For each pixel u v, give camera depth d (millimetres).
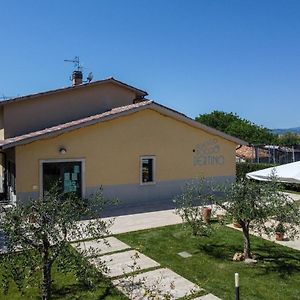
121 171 17766
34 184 15695
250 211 9586
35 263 6562
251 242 11602
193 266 9609
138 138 18188
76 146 16562
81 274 6992
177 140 19438
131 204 18016
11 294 7848
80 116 21547
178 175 19500
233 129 61594
